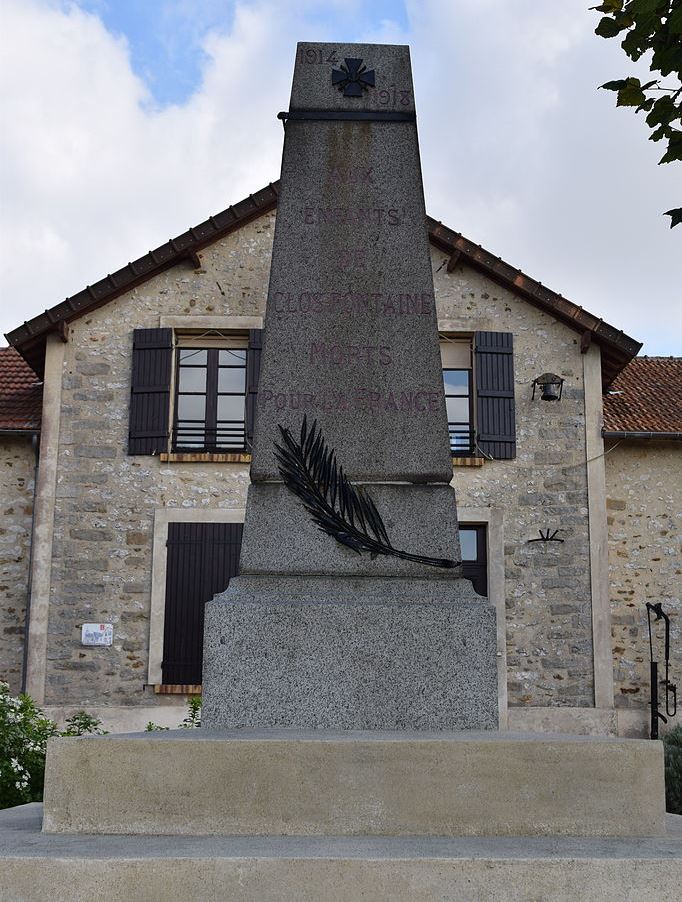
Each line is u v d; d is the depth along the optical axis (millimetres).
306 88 5371
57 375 12922
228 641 4512
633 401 14102
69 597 12414
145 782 3533
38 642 12281
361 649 4500
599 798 3559
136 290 13227
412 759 3557
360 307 5137
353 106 5355
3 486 13078
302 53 5414
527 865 3096
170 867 3070
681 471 13367
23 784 6570
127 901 3053
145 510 12648
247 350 13117
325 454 4965
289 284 5156
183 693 12195
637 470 13367
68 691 12227
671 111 5145
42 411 13031
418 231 5227
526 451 12945
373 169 5285
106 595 12453
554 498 12844
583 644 12508
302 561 4832
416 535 4867
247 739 3590
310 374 5062
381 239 5211
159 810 3518
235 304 13188
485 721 4469
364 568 4816
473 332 13242
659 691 12781
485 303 13344
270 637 4504
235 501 12648
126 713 12172
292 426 5004
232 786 3529
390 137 5328
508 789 3551
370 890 3074
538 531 12742
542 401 13094
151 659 12250
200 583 12469
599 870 3102
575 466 12922
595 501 12820
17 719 7266
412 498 4910
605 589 12609
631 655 12891
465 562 12867
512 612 12539
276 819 3516
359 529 4863
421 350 5102
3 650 12664
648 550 13172
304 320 5117
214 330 13148
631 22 4926
